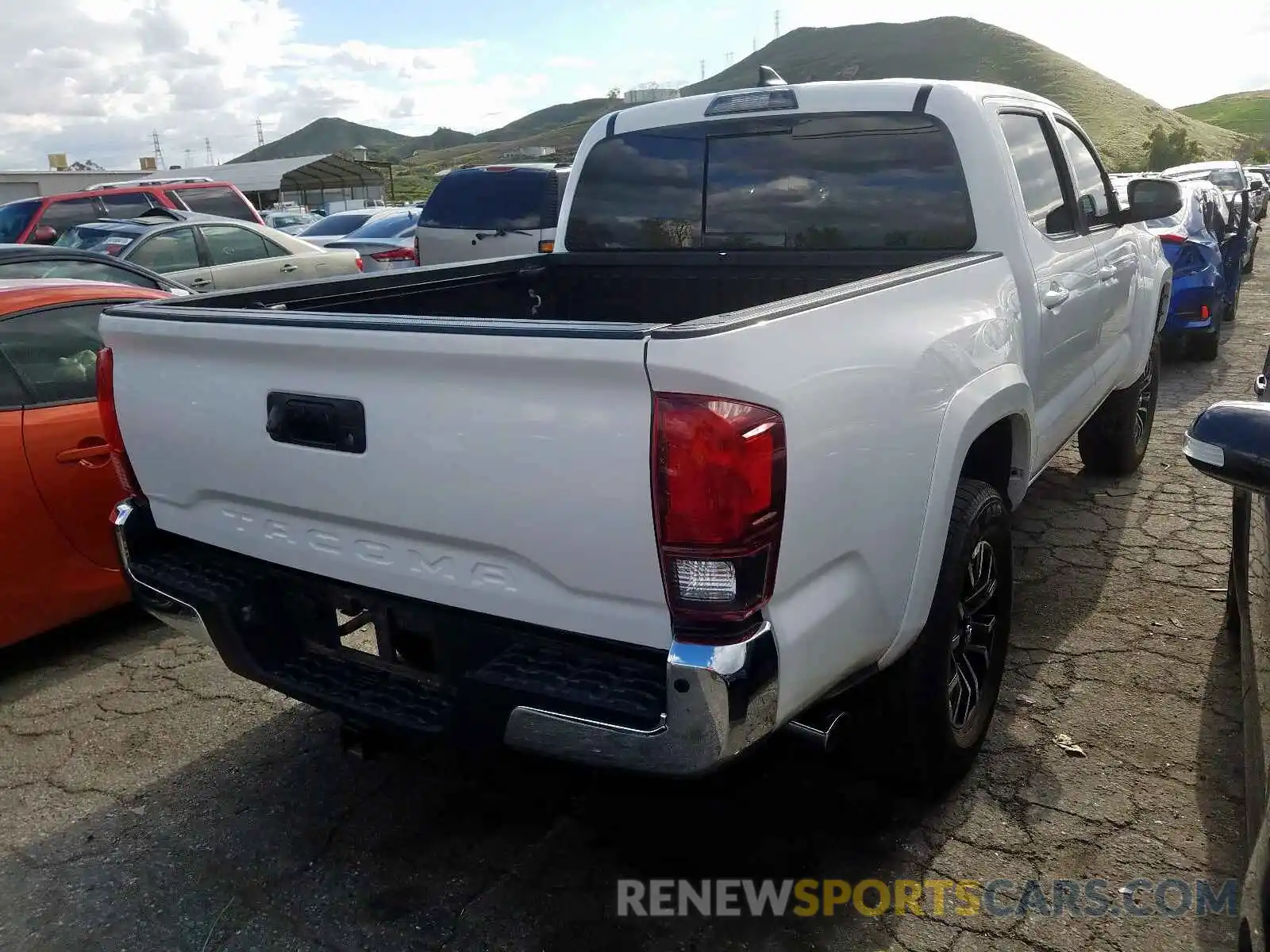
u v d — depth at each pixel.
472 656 2.35
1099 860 2.70
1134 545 4.87
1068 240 3.99
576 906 2.63
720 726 1.96
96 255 5.85
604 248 4.27
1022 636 3.96
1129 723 3.34
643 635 2.07
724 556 1.94
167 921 2.64
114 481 4.14
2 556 3.85
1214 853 2.71
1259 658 2.40
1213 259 8.93
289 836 2.97
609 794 3.12
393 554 2.38
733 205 3.95
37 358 4.03
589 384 1.97
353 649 2.66
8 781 3.31
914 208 3.61
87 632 4.47
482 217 10.89
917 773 2.86
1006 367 3.11
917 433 2.51
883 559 2.41
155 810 3.12
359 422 2.30
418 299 3.74
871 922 2.52
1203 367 9.12
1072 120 4.49
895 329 2.52
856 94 3.63
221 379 2.56
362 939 2.54
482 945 2.50
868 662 2.46
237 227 10.48
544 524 2.09
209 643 2.80
